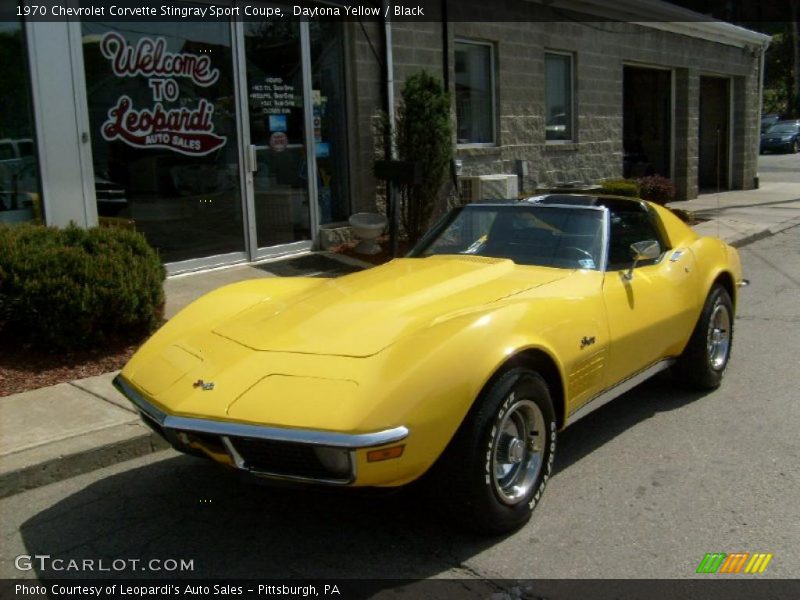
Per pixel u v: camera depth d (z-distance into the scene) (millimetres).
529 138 13523
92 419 5055
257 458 3316
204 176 8930
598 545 3613
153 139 8422
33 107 7371
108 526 3945
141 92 8273
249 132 9312
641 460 4566
